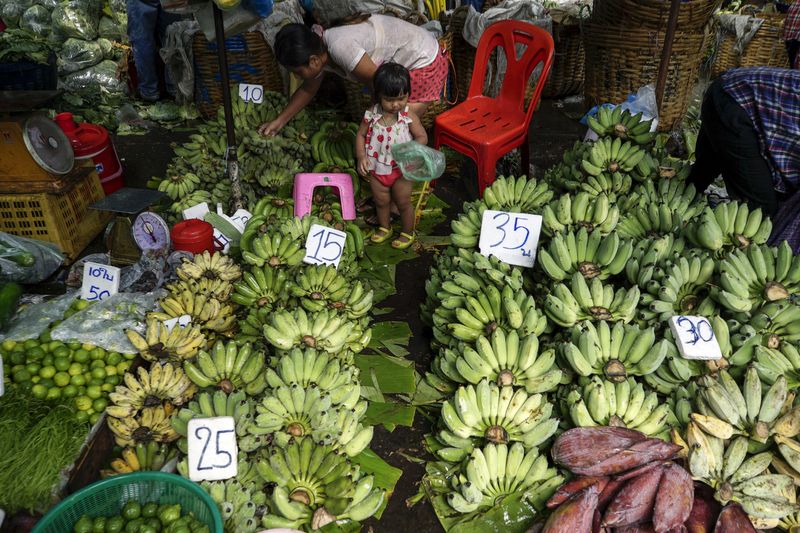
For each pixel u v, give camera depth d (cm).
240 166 418
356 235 360
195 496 192
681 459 221
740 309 249
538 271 296
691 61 492
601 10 497
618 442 214
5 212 343
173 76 575
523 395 237
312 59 347
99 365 245
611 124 357
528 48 400
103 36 679
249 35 530
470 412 231
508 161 477
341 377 246
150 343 254
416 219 421
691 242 284
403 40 370
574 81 659
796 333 252
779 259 262
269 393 233
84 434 217
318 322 264
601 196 299
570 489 206
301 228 327
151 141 559
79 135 409
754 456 219
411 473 237
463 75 566
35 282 329
